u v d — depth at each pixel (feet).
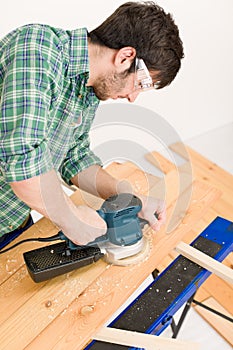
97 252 4.81
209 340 7.24
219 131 10.28
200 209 5.61
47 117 4.05
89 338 4.33
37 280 4.64
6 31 6.93
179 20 8.06
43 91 3.91
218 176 9.66
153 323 4.78
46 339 4.27
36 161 3.98
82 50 4.13
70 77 4.29
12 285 4.73
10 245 5.22
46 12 7.02
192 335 7.30
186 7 7.98
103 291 4.68
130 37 4.03
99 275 4.82
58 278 4.78
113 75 4.30
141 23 4.01
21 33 3.98
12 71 3.85
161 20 4.07
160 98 8.95
